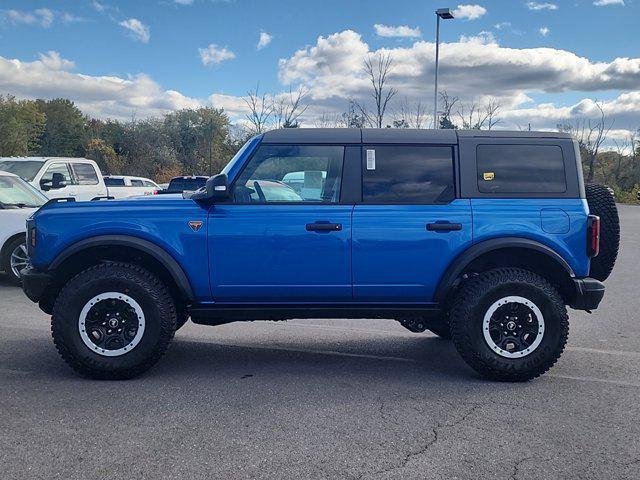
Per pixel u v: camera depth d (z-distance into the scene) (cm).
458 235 521
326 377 538
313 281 523
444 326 632
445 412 452
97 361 512
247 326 747
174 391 494
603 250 568
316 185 532
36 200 1043
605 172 5372
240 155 534
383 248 520
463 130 545
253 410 452
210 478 346
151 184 2591
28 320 746
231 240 517
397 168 531
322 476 350
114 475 349
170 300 525
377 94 2589
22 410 448
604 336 705
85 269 543
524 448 389
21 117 6769
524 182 532
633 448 391
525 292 515
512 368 516
